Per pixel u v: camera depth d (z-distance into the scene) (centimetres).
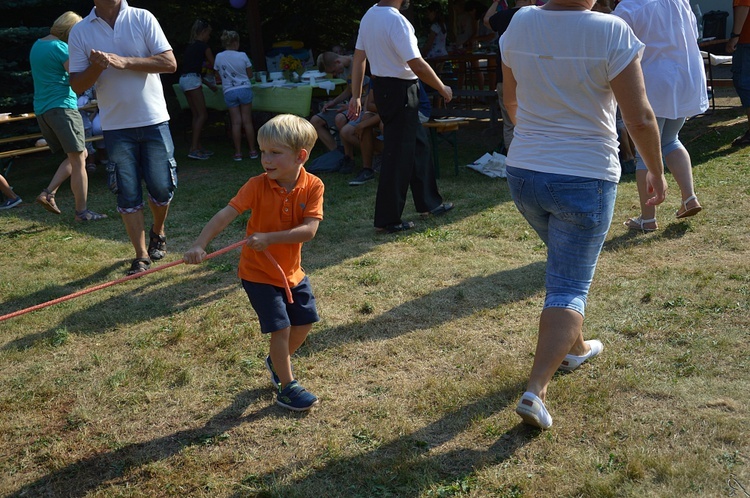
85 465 291
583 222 274
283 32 1518
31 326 432
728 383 315
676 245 492
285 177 308
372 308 429
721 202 575
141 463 290
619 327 378
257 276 312
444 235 567
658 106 480
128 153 513
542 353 279
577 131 269
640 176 509
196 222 666
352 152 849
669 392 311
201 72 1029
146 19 500
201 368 368
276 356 317
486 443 286
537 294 434
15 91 1068
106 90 503
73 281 519
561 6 267
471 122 1170
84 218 685
